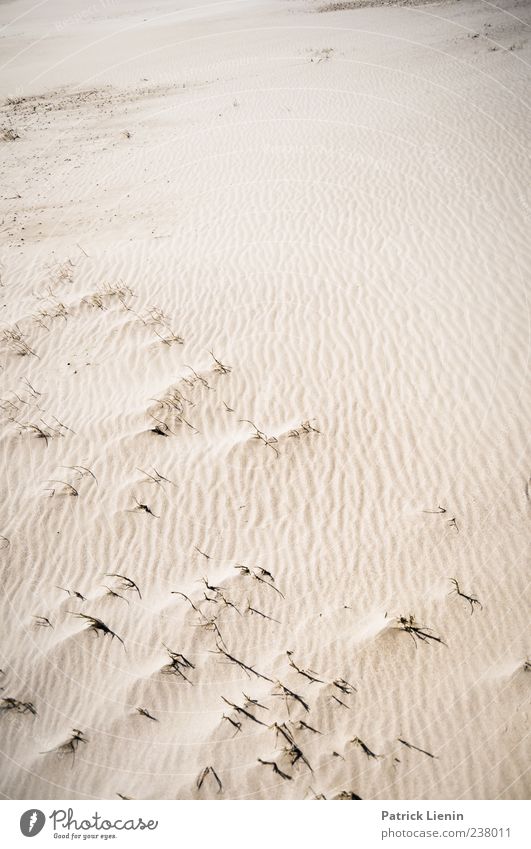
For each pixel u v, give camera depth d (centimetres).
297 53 1900
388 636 478
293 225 941
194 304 803
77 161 1326
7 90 2052
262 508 576
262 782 424
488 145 1083
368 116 1284
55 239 1005
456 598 496
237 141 1276
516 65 1433
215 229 964
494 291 750
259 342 734
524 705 439
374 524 550
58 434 661
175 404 669
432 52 1650
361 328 731
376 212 942
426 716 443
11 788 433
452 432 606
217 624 505
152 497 594
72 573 550
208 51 2161
